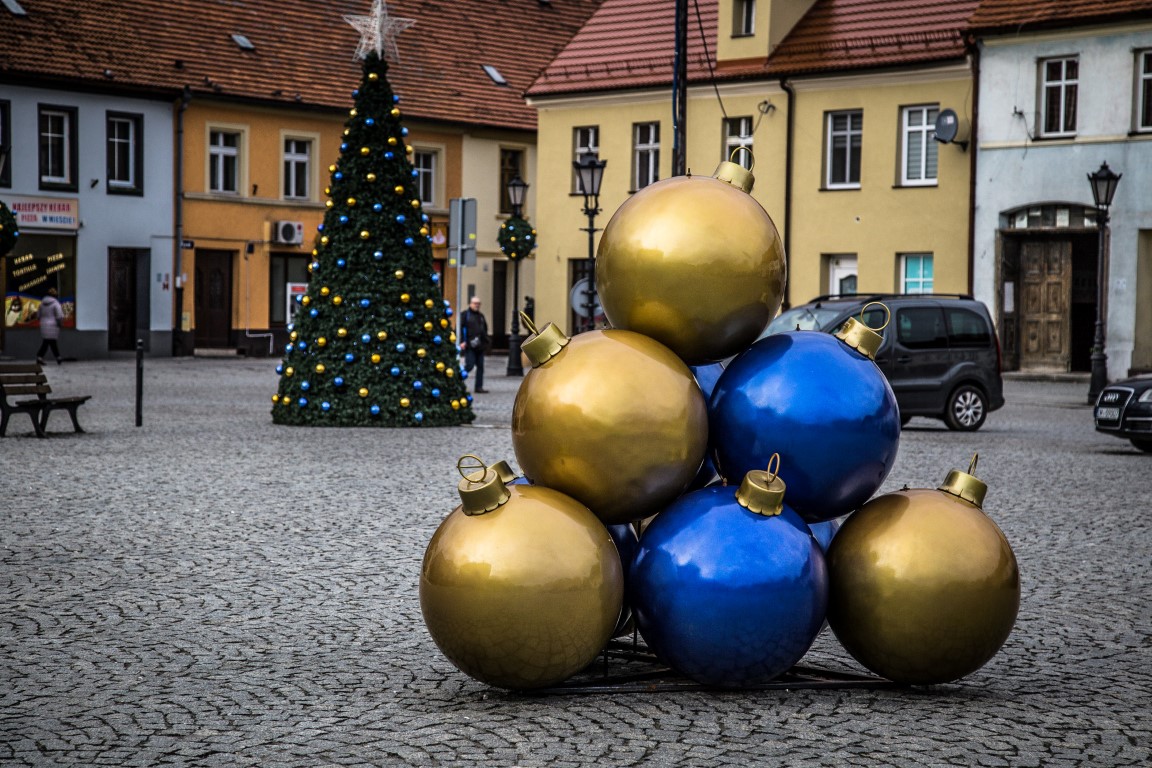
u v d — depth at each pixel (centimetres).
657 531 639
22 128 4316
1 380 1872
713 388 680
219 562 991
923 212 3916
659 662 707
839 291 4122
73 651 731
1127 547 1103
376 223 2109
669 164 4409
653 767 538
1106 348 3634
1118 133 3581
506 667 620
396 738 578
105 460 1612
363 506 1270
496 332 5416
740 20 4278
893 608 637
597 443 629
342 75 5091
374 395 2091
